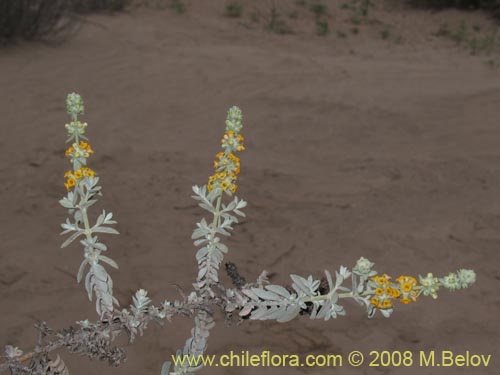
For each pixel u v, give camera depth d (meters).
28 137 5.50
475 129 6.08
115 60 7.98
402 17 11.97
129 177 4.81
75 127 1.17
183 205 4.42
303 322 3.14
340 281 1.12
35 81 7.04
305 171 5.11
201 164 5.16
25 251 3.71
